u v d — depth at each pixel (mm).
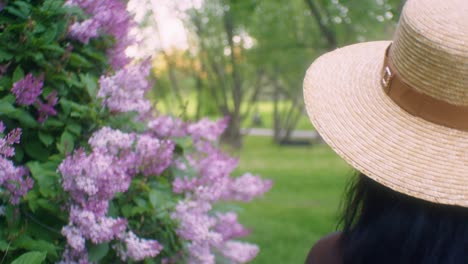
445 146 1231
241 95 25938
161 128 2484
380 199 1229
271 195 11742
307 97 1407
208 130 2670
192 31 19797
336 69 1498
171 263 2295
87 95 2193
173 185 2420
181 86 28031
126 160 2094
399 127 1278
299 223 8438
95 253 1953
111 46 2291
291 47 13305
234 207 2742
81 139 2145
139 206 2145
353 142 1301
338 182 14156
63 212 1904
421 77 1231
